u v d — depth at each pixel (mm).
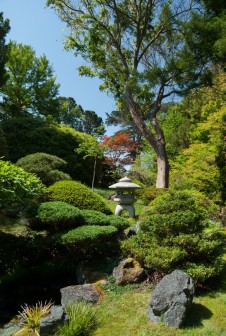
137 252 4691
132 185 8242
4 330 4125
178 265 4473
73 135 14055
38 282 5523
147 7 12328
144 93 11797
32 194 5812
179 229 4754
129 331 3654
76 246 5547
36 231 6113
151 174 15617
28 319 4020
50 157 9680
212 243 4586
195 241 4527
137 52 12672
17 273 5699
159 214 4965
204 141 13180
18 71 24719
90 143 13656
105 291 4582
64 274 5707
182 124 15781
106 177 16734
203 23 10609
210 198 10445
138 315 3951
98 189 13578
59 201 6363
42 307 4441
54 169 9766
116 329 3725
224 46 9750
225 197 10508
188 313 3885
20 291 5238
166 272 4473
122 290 4551
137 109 12453
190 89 11766
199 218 4816
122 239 5758
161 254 4453
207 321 3762
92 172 14375
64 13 13047
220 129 11117
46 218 5434
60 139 13430
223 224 7402
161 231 4840
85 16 12375
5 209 6695
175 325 3629
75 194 6684
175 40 12555
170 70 11078
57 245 5738
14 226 6496
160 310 3730
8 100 24562
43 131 13406
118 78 12914
